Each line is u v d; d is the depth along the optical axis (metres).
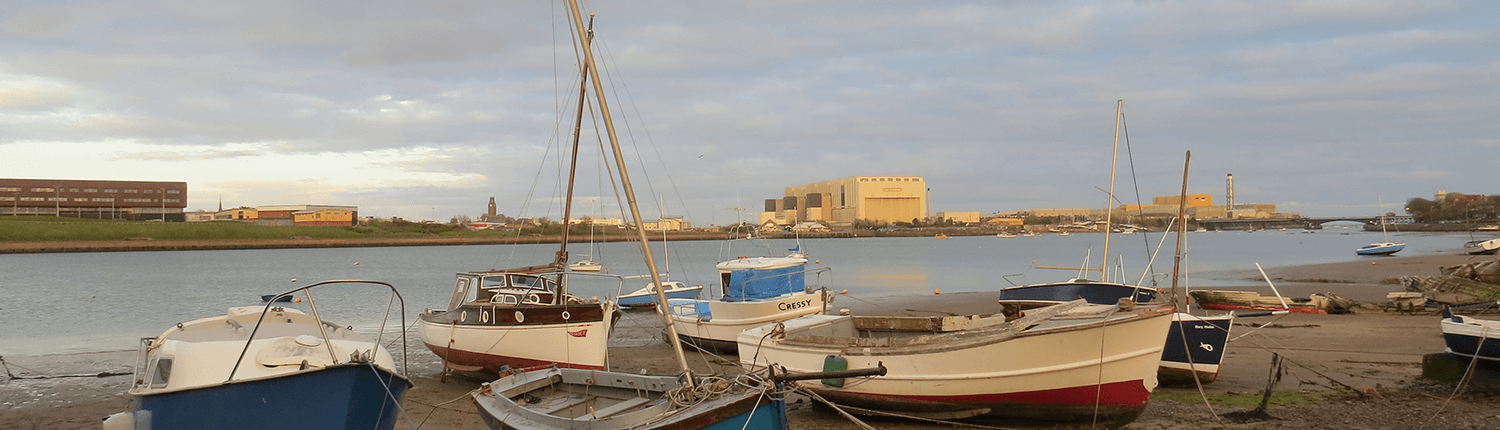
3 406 16.83
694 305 26.45
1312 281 49.94
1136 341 12.96
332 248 146.25
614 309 19.41
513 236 160.38
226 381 10.45
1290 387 16.97
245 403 10.49
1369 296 38.47
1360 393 15.98
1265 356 20.97
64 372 21.17
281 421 10.54
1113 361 12.88
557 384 12.77
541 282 21.62
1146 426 13.75
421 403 17.09
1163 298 28.19
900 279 61.41
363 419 10.95
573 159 23.50
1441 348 21.83
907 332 17.06
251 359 11.03
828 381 14.59
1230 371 19.08
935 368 13.54
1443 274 42.34
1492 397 15.48
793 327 16.41
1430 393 16.02
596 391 12.36
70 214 185.38
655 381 11.57
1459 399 15.39
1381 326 26.78
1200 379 17.17
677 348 11.07
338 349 11.62
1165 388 17.28
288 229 161.50
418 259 104.12
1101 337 12.75
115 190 190.00
